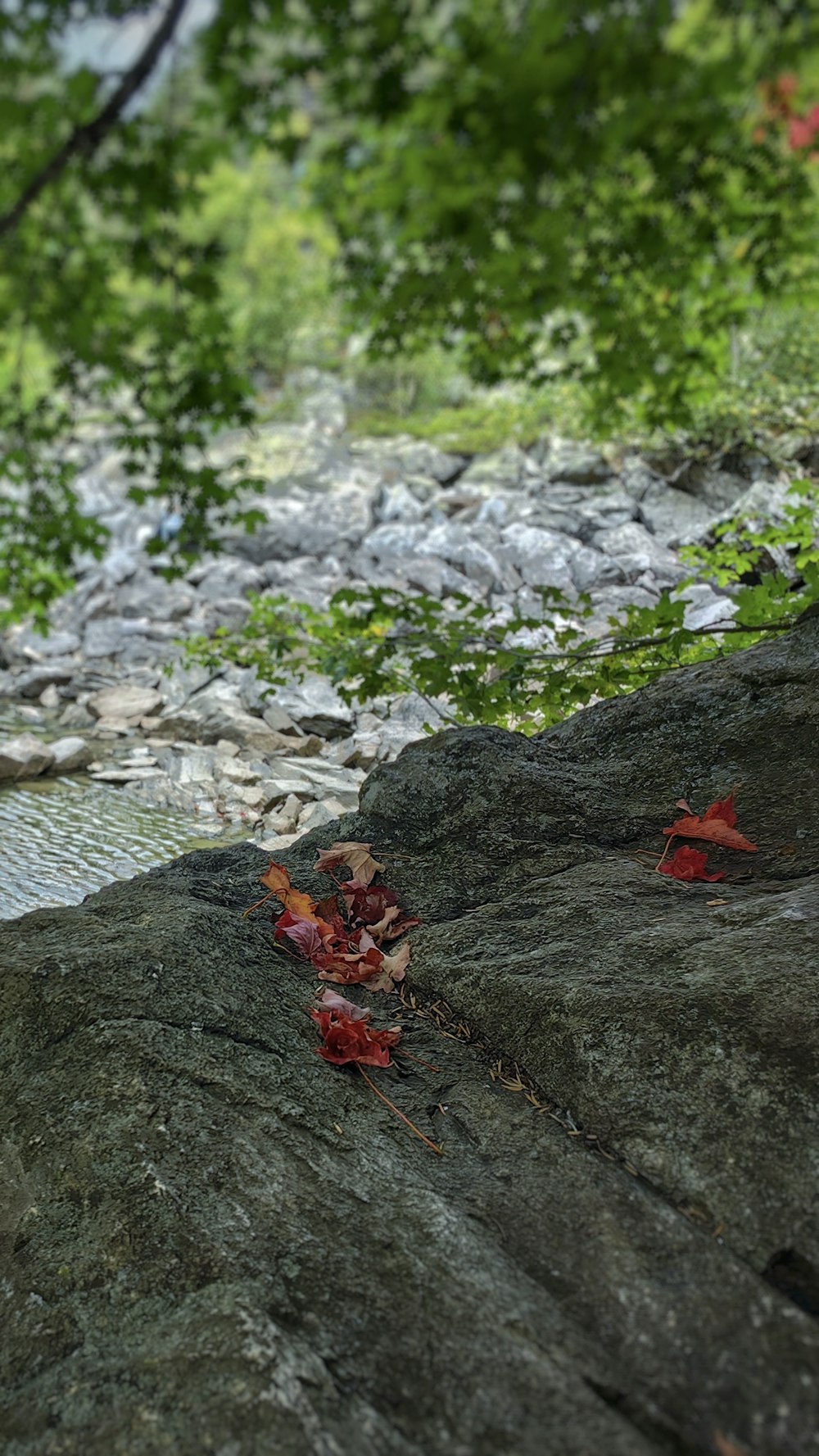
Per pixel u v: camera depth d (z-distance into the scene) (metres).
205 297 4.64
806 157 3.99
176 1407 1.50
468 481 12.92
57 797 7.47
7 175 4.01
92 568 11.40
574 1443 1.43
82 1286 1.78
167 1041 2.15
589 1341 1.62
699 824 2.87
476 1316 1.63
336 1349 1.61
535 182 3.84
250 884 2.93
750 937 2.31
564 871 2.84
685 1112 1.98
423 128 3.67
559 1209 1.86
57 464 5.81
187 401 5.17
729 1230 1.79
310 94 3.67
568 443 12.83
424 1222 1.81
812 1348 1.55
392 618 5.14
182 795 7.54
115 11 3.39
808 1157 1.86
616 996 2.20
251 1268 1.73
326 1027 2.31
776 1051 2.02
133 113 3.72
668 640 4.71
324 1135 2.02
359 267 4.70
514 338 4.99
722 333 4.94
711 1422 1.48
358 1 3.33
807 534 6.12
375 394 16.14
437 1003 2.47
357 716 8.65
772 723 3.19
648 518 11.73
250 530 5.55
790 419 11.77
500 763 3.15
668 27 3.21
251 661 6.33
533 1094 2.17
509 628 5.12
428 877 2.93
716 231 4.30
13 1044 2.21
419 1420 1.51
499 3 3.29
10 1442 1.56
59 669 9.62
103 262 4.66
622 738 3.34
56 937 2.47
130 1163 1.92
